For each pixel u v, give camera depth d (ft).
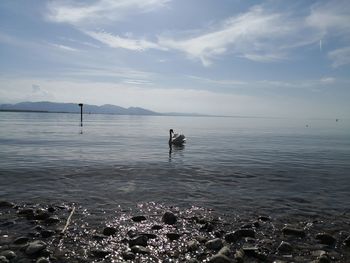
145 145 149.28
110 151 121.19
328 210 49.57
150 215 45.34
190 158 105.91
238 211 48.06
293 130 387.14
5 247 33.42
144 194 56.95
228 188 63.16
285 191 61.52
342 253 34.01
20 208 46.78
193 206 50.16
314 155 122.93
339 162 103.50
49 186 61.52
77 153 112.47
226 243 35.94
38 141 156.87
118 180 68.33
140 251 32.96
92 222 41.83
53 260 30.94
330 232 40.06
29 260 30.83
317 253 33.47
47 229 38.65
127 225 40.96
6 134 202.18
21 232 37.76
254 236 38.06
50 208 46.14
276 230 40.42
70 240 35.83
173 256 32.50
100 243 35.22
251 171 82.99
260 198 55.88
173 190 60.44
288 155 121.49
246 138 220.43
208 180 70.54
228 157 110.73
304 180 72.69
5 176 70.08
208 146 151.74
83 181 66.59
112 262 31.04
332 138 237.66
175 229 39.86
